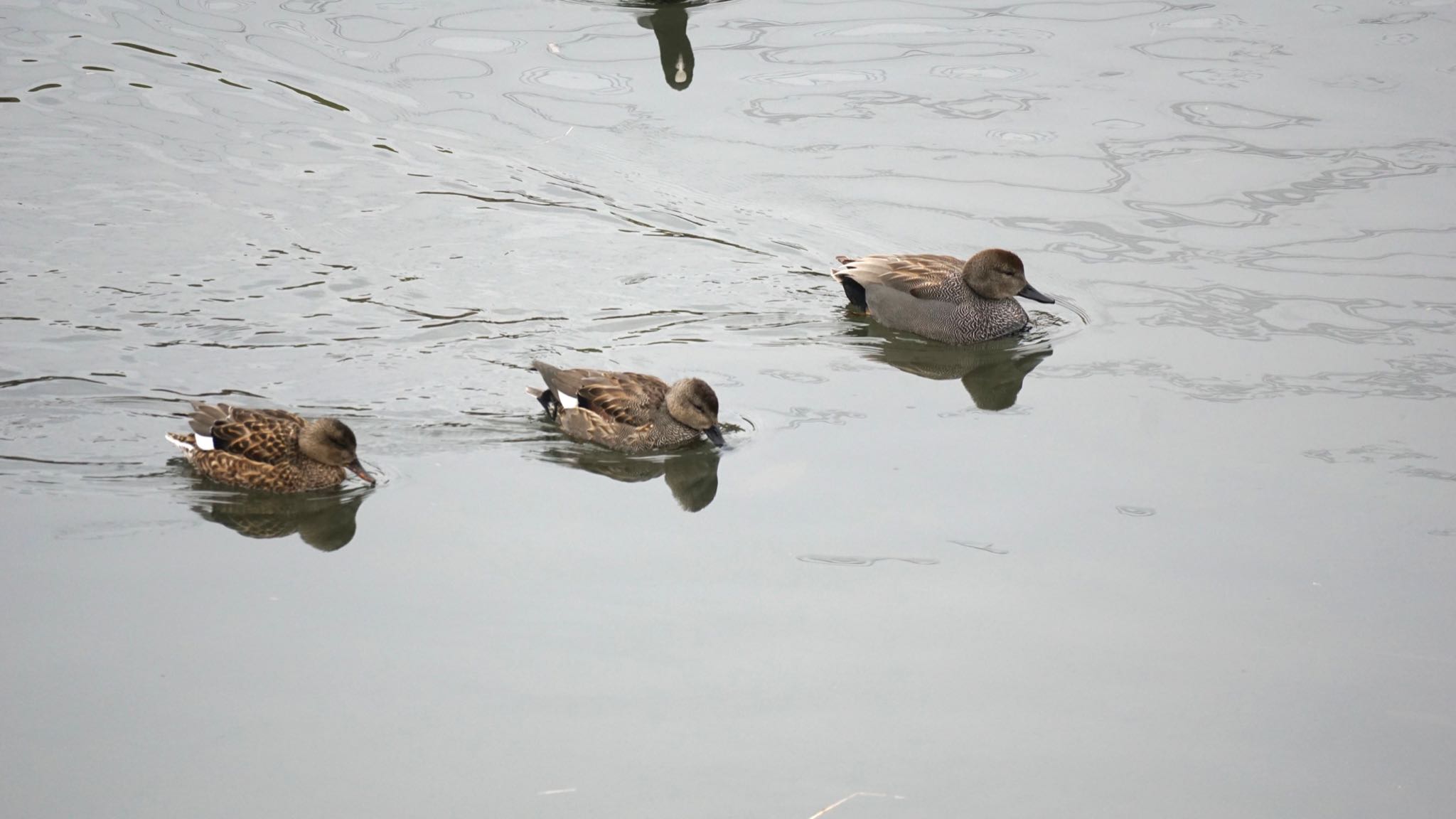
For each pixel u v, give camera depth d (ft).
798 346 54.65
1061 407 49.49
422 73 75.20
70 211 60.59
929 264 56.65
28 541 40.47
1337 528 41.29
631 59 76.84
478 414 48.65
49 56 75.31
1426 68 73.41
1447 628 36.81
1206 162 65.77
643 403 47.39
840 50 77.87
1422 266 57.62
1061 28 80.23
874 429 48.21
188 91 72.13
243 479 43.78
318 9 82.89
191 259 57.41
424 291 56.29
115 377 49.11
